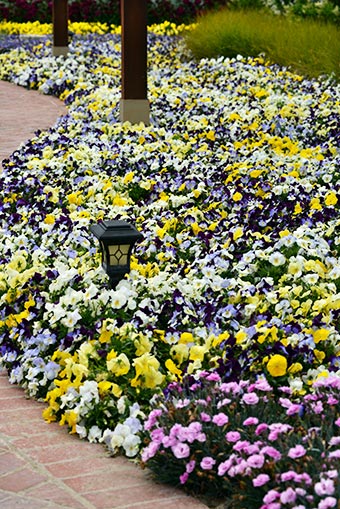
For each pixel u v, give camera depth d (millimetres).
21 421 5480
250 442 4562
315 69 18062
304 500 3984
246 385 5047
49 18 32812
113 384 5375
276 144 11945
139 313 6008
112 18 32438
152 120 14008
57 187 9586
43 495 4535
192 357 5641
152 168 10430
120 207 8844
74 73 19234
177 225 8383
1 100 17984
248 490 4289
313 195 9109
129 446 4957
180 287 6500
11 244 7555
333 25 21750
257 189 9367
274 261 6855
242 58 19391
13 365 6160
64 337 5992
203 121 12992
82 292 6324
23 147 11516
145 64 13758
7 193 9523
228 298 6488
